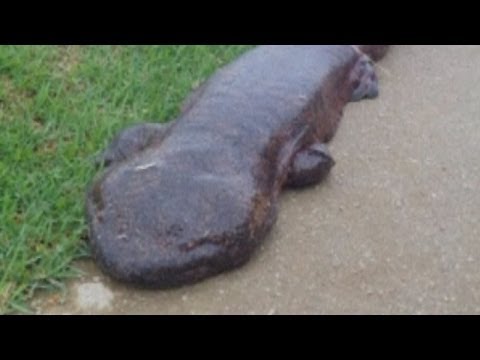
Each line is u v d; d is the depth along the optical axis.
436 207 0.80
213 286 0.69
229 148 0.73
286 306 0.68
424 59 1.06
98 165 0.79
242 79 0.82
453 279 0.72
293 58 0.88
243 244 0.69
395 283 0.71
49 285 0.67
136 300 0.67
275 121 0.78
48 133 0.83
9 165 0.77
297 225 0.76
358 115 0.93
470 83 1.02
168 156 0.72
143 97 0.90
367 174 0.83
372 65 0.99
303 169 0.79
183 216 0.68
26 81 0.88
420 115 0.94
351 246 0.74
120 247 0.67
